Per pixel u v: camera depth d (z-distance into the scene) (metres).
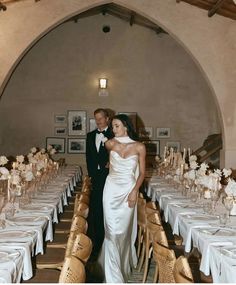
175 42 12.28
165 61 12.27
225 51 9.45
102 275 4.53
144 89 12.27
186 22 9.51
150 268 4.96
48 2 9.60
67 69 12.22
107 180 4.07
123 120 4.09
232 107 9.48
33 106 12.15
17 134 12.11
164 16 9.52
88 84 12.24
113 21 12.21
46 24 9.59
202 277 3.31
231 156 9.48
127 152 4.02
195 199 5.25
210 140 11.47
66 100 12.22
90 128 12.23
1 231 3.46
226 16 9.36
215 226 3.76
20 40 9.56
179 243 4.58
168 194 5.99
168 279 2.60
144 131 12.27
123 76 12.27
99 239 5.44
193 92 12.27
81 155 12.20
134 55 12.28
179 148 12.27
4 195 5.13
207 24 9.47
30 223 3.78
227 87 9.46
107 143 4.15
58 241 4.36
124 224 4.01
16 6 9.52
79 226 3.30
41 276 3.24
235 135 9.50
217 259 2.87
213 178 4.66
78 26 12.19
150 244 4.53
